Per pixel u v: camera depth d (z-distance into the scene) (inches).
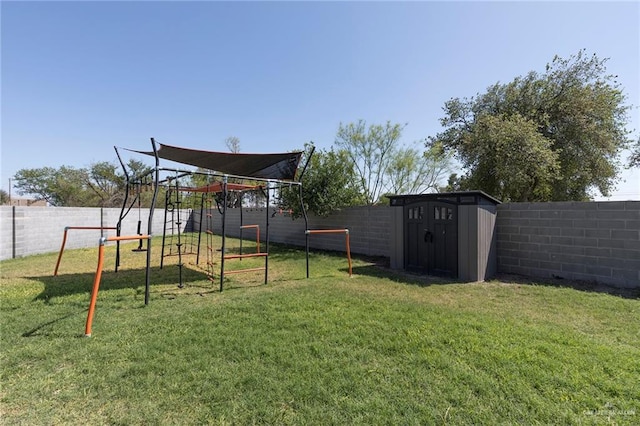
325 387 81.7
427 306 152.9
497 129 400.5
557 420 68.1
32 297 170.1
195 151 207.6
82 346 107.6
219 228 659.4
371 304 156.4
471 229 211.9
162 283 212.5
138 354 101.0
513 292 181.3
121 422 69.1
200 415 71.1
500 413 70.9
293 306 153.6
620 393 77.2
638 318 134.8
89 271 253.3
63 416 71.1
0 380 85.7
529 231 226.8
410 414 70.6
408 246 250.5
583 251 203.9
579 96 437.4
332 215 391.5
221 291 189.2
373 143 497.0
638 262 183.5
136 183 241.3
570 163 453.7
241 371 90.1
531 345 104.6
